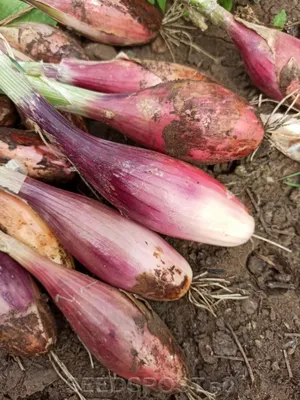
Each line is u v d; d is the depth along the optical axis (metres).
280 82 0.26
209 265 0.28
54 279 0.24
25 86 0.24
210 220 0.23
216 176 0.29
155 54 0.31
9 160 0.25
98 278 0.26
